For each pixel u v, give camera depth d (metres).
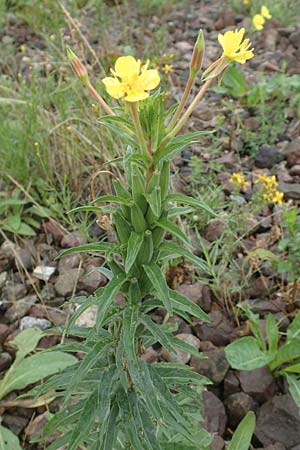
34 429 0.42
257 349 0.44
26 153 0.60
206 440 0.38
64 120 0.63
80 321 0.49
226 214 0.54
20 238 0.57
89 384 0.31
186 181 0.62
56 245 0.57
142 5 1.02
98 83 0.66
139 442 0.29
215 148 0.68
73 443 0.29
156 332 0.28
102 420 0.29
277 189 0.61
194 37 0.95
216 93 0.78
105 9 1.04
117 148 0.60
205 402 0.42
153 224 0.27
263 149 0.66
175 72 0.84
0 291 0.52
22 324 0.49
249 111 0.74
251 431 0.39
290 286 0.50
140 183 0.26
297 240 0.48
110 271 0.31
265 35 0.91
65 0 0.96
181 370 0.31
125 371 0.30
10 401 0.43
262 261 0.53
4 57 0.84
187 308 0.29
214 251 0.52
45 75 0.81
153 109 0.24
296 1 1.02
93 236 0.56
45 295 0.52
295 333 0.45
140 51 0.87
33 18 0.95
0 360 0.46
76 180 0.61
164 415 0.30
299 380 0.43
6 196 0.59
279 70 0.83
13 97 0.72
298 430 0.41
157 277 0.26
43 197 0.60
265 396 0.43
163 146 0.25
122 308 0.29
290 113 0.73
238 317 0.50
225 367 0.45
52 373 0.44
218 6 1.05
